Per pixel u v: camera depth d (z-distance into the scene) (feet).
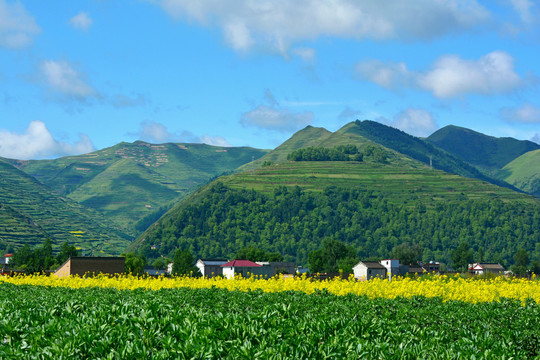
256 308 102.42
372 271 494.18
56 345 55.57
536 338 71.56
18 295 123.24
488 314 87.56
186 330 61.46
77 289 138.82
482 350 55.98
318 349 54.49
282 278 159.12
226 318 66.08
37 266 455.63
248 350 52.54
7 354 54.29
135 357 53.42
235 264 542.57
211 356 53.31
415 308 96.99
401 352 53.67
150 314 69.62
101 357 55.47
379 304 98.22
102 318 69.82
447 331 75.36
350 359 52.01
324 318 70.18
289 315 78.23
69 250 598.75
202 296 114.21
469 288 134.00
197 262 610.65
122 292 127.03
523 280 155.02
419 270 601.62
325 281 154.10
